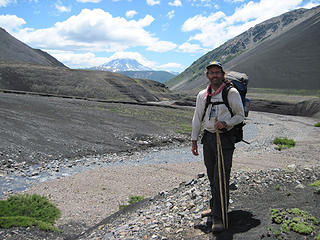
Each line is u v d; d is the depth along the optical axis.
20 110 27.41
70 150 18.48
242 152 19.16
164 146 22.84
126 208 6.77
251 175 6.09
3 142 17.52
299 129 39.97
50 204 9.01
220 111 3.75
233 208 4.43
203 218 4.29
